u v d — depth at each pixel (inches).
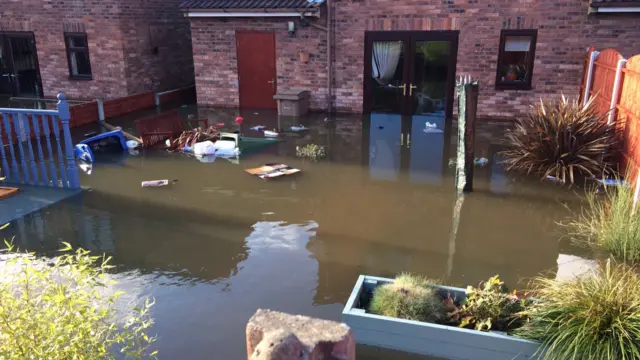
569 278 197.5
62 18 628.4
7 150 414.6
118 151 413.7
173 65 701.9
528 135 355.3
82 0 611.8
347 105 566.3
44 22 637.9
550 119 343.3
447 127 488.4
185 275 208.7
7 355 100.7
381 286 176.1
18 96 682.8
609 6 450.3
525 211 279.3
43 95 671.1
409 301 165.0
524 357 147.6
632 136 306.7
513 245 237.3
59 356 103.9
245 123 518.9
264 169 356.5
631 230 219.6
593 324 141.9
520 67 506.3
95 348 115.5
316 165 368.8
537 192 308.5
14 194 306.7
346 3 533.0
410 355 157.8
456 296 175.5
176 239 244.5
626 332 137.0
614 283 157.8
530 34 489.7
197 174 349.4
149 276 207.8
